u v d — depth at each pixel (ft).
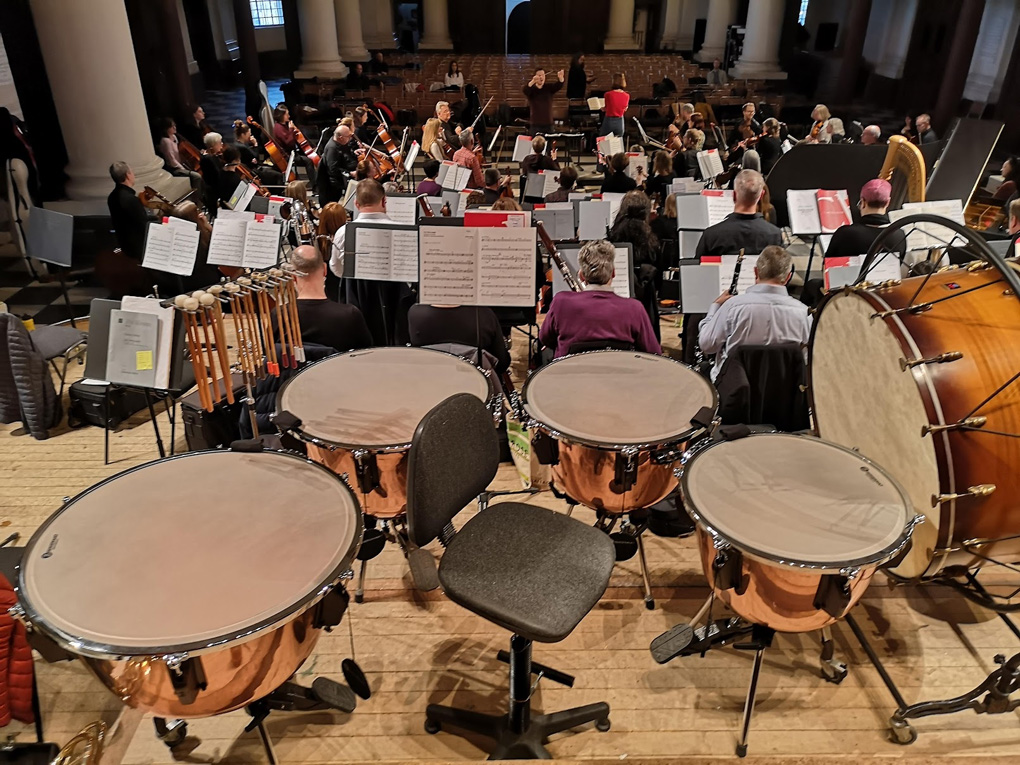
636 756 7.61
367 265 14.58
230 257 16.28
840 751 7.64
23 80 26.99
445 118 33.19
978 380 7.22
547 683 8.48
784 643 8.93
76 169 25.49
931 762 7.05
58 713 8.32
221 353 7.76
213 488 7.10
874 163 25.41
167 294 20.67
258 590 5.78
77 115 24.79
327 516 6.69
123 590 5.79
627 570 10.14
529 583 6.86
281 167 32.07
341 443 8.02
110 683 5.53
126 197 20.16
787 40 66.08
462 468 7.23
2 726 7.15
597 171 38.73
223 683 5.65
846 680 8.43
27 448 13.79
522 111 44.34
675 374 9.84
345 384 9.43
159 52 40.98
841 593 6.27
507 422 11.40
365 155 26.18
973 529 7.38
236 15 51.62
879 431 8.32
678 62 57.11
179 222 15.81
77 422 14.61
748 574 6.63
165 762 7.61
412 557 7.42
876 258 14.69
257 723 7.00
